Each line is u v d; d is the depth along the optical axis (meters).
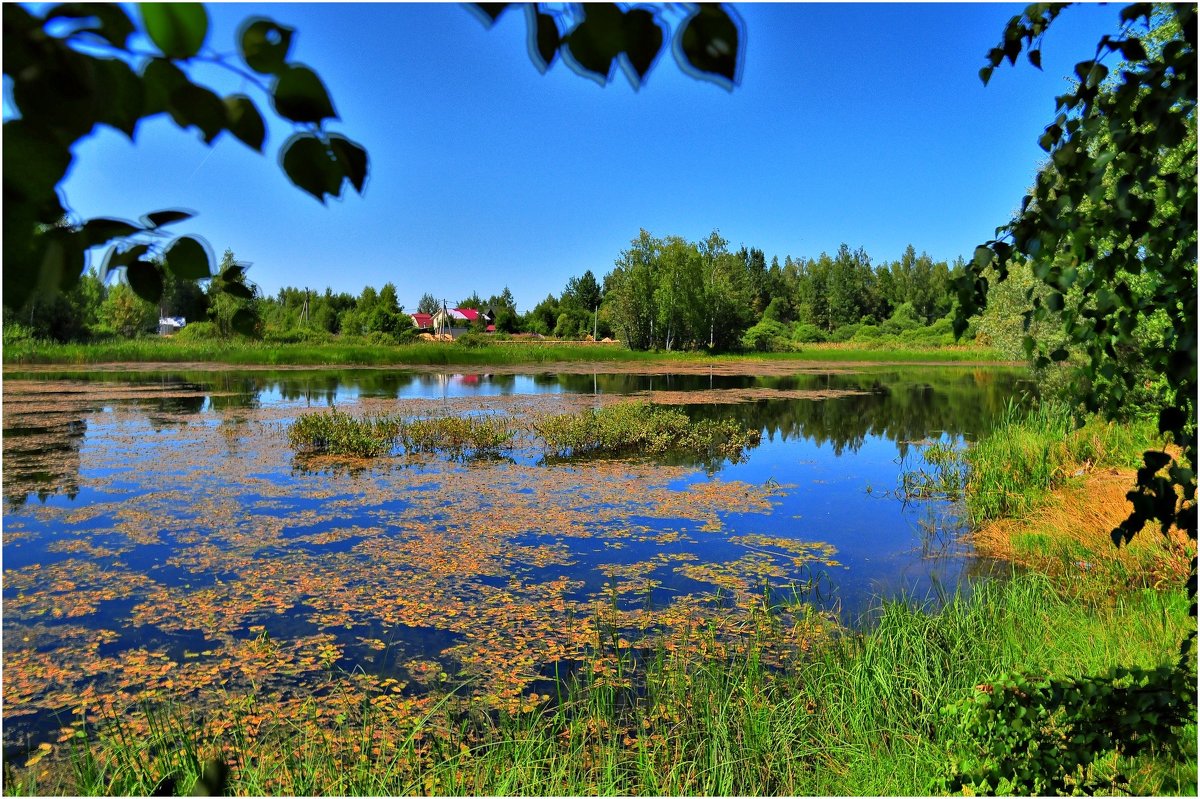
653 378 25.83
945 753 2.83
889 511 7.72
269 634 4.41
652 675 3.82
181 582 5.28
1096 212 1.66
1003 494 7.62
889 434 12.91
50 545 6.10
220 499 7.68
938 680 3.55
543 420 12.20
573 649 4.23
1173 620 4.00
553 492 8.26
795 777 2.96
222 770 0.86
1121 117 1.57
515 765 2.92
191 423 12.68
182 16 0.52
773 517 7.42
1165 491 1.62
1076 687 1.88
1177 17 1.45
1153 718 1.74
